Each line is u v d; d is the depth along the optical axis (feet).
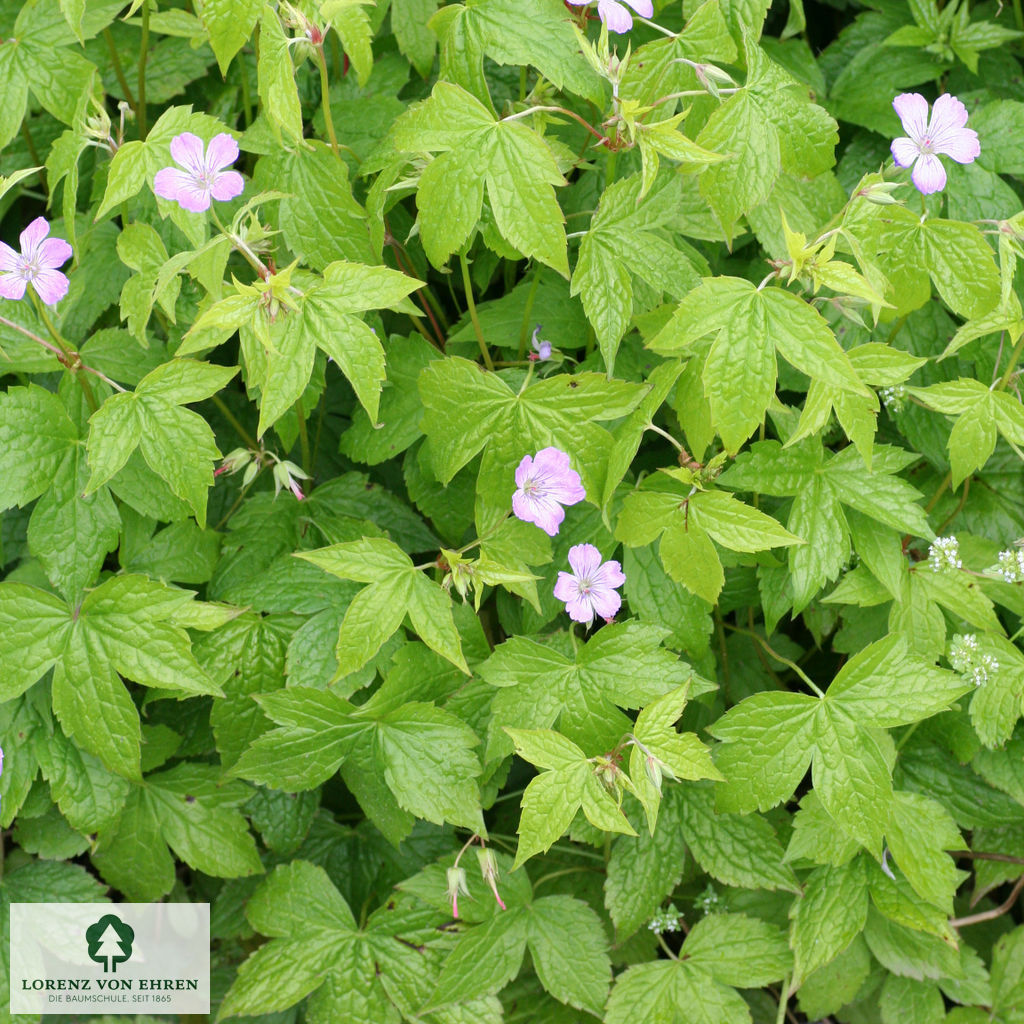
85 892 2.98
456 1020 2.90
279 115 2.73
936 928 2.89
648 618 2.88
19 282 2.69
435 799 2.84
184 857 2.98
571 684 2.80
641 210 2.78
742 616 3.14
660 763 2.70
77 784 2.89
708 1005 2.93
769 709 2.82
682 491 2.84
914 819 2.91
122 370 2.89
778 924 3.05
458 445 2.82
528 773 3.22
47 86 2.94
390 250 3.01
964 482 3.09
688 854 3.11
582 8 2.79
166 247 2.94
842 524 2.86
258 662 2.89
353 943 2.95
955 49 3.17
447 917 2.95
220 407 3.05
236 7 2.70
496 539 2.85
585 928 2.93
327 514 2.98
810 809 2.91
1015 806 3.03
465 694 2.87
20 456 2.78
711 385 2.65
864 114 3.14
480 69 2.76
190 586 3.03
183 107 2.79
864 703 2.81
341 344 2.67
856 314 2.76
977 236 2.81
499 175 2.68
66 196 2.85
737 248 3.16
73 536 2.81
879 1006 3.14
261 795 3.02
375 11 3.00
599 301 2.77
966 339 2.83
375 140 2.95
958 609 2.91
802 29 3.12
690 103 2.83
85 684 2.80
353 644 2.72
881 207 2.76
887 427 3.16
